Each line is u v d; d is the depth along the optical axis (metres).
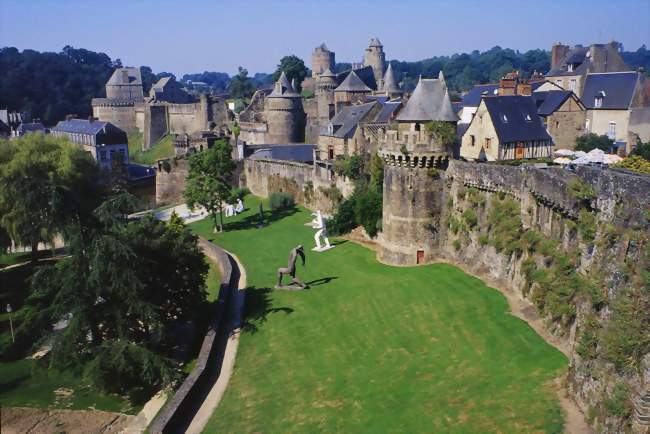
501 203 41.59
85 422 32.00
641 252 23.41
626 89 66.00
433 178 48.25
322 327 40.12
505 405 27.55
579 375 26.66
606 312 25.64
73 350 33.94
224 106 138.00
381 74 152.12
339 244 59.91
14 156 62.22
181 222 53.88
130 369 32.81
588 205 29.56
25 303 49.50
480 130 59.47
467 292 41.44
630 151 59.22
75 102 194.75
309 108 120.69
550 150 60.44
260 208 75.69
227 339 39.88
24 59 196.38
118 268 34.16
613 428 23.03
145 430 30.77
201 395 32.94
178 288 40.31
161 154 134.50
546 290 34.12
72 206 43.34
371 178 61.75
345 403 30.41
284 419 29.67
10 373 38.31
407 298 42.09
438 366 32.62
